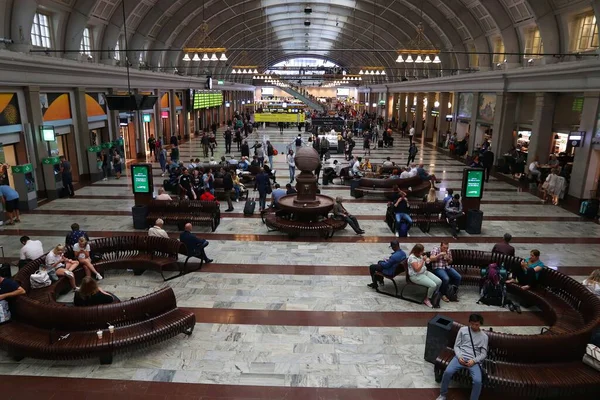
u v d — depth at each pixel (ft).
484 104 86.58
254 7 108.27
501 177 73.46
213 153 95.76
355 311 26.89
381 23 119.85
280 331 24.44
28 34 50.01
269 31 157.79
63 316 21.25
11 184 48.88
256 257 35.47
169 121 112.06
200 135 140.15
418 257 27.68
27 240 30.04
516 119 78.07
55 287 26.43
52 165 53.62
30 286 25.96
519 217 48.55
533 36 70.38
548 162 66.08
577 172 54.34
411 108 157.38
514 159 74.49
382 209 51.19
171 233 41.19
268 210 45.44
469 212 42.19
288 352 22.44
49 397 18.84
